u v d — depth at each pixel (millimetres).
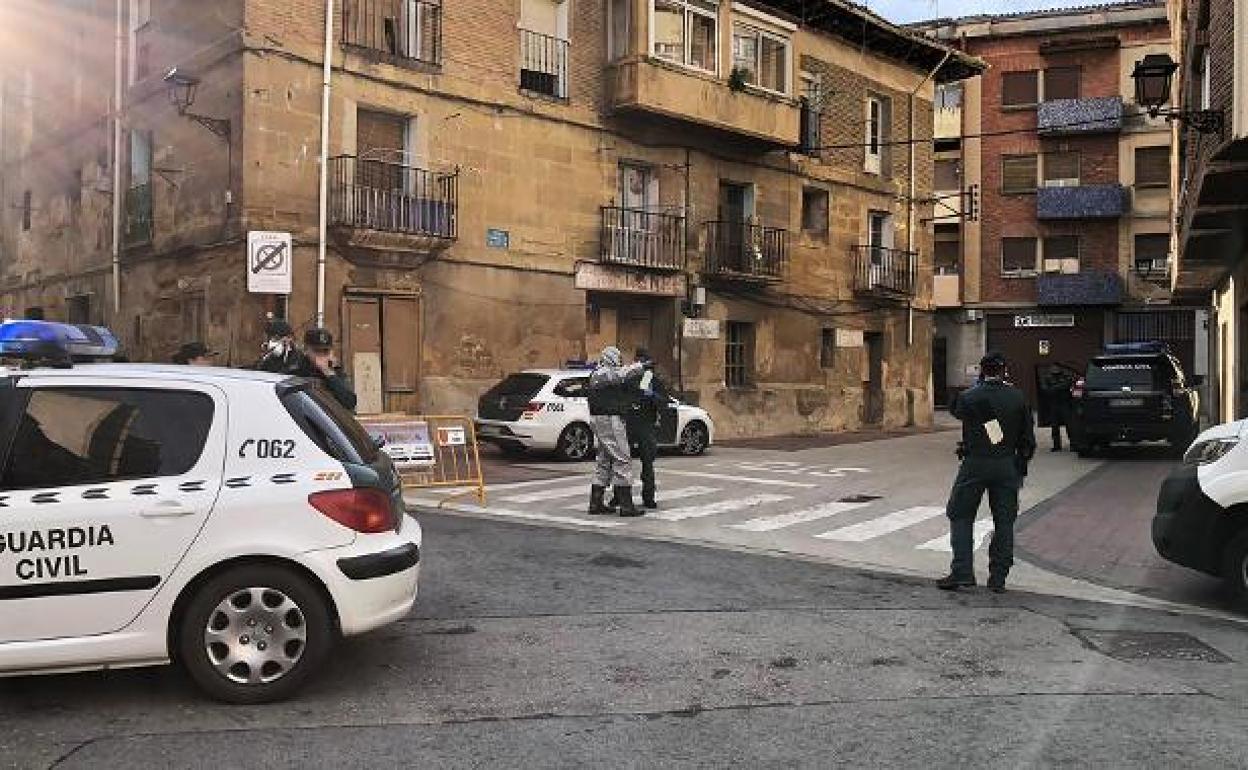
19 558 4590
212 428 4953
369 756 4289
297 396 5266
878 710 4949
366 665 5590
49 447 4762
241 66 15273
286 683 4918
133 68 18438
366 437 5723
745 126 21844
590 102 19844
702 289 21922
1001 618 6902
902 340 28391
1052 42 38375
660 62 20047
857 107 26438
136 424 4887
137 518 4715
